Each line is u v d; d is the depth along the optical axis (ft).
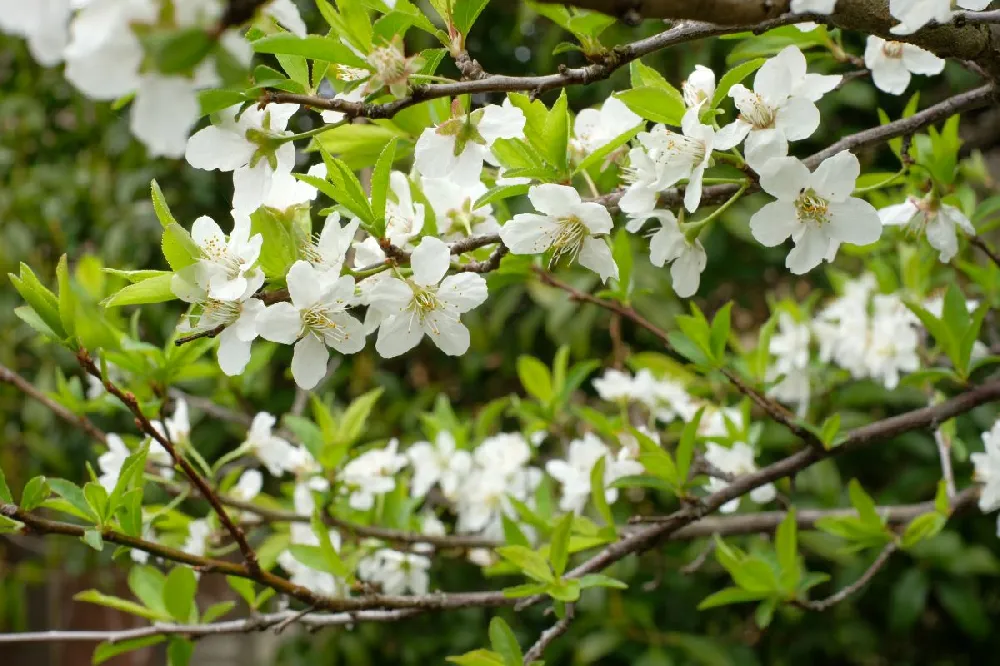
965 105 2.07
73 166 4.16
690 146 2.00
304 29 1.89
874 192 2.51
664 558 3.22
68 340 2.07
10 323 4.01
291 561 2.43
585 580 2.15
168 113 1.76
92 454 3.84
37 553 4.33
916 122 2.08
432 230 2.08
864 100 3.10
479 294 2.00
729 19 1.78
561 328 3.30
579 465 2.43
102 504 2.07
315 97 1.89
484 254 2.23
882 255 2.79
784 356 2.60
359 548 2.43
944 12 1.87
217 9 1.74
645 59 3.25
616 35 3.19
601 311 3.28
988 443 2.26
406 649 3.34
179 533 2.41
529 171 2.02
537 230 2.01
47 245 4.24
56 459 3.66
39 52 1.74
